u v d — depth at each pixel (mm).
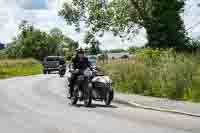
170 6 54562
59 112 15930
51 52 126625
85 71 18312
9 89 28453
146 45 54031
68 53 19203
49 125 12523
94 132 11219
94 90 18500
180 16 55312
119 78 27031
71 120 13633
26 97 22406
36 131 11422
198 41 48688
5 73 61062
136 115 15148
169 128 12078
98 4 59688
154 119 14070
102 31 59500
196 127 12383
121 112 16062
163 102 19312
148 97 21750
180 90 21297
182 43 52531
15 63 77688
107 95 18750
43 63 62406
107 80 18797
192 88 21125
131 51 34031
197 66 22703
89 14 60312
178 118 14461
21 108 17266
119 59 31797
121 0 57438
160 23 54000
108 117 14445
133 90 24547
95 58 38875
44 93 25188
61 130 11555
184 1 54844
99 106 18375
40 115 14977
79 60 18766
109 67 30047
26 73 63188
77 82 18469
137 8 55906
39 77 48531
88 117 14438
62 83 35375
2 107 17609
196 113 15477
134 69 26281
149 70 24734
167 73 23031
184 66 22594
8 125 12555
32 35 121625
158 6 54844
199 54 25094
